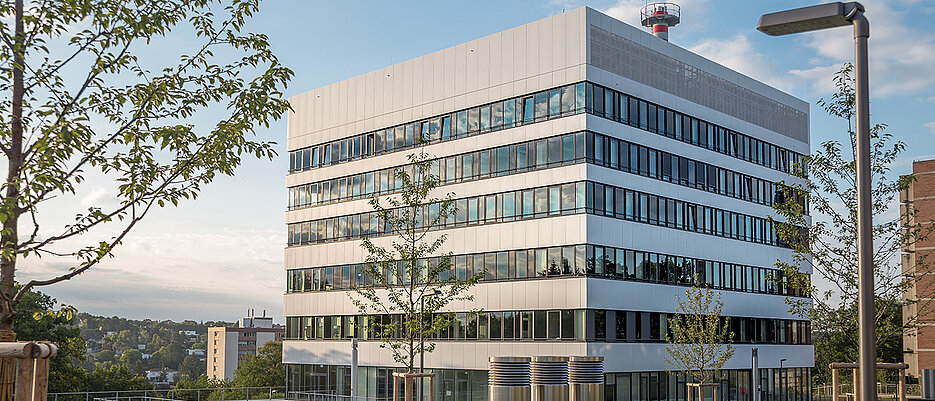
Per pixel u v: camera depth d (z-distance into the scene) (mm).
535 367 39875
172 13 13492
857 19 13039
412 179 59781
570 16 51719
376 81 63906
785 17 13641
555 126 51812
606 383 49906
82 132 12461
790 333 66500
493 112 55500
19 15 12359
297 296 69438
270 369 123250
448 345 56875
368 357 62312
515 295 53031
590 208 50031
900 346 84250
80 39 12773
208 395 108062
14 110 12359
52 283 12781
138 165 13047
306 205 69438
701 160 58844
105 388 86125
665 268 54969
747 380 61594
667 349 50969
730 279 60500
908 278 25969
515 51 54531
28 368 12180
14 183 11930
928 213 69875
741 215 62281
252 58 14359
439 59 59375
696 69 59281
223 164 13453
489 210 55188
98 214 12820
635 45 54312
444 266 39344
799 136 69312
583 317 49219
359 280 63531
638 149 53875
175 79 13625
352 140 65500
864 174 12492
